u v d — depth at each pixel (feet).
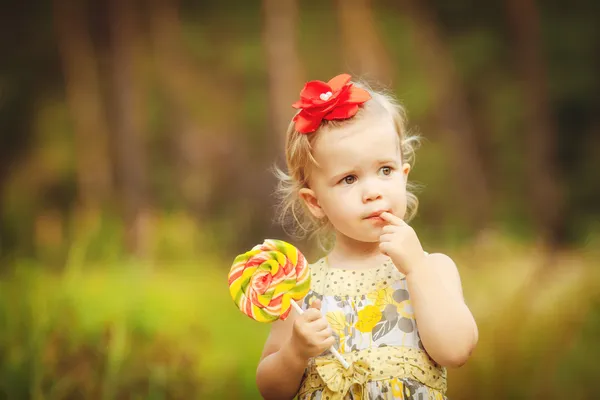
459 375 18.21
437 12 75.82
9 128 74.02
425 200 63.26
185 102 72.59
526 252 36.70
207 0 75.82
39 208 65.41
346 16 67.72
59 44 73.97
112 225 46.42
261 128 71.61
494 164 69.51
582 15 74.08
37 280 23.38
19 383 15.47
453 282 9.15
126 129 65.92
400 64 72.28
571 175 69.87
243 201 63.67
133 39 71.77
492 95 72.28
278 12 62.95
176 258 44.88
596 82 72.54
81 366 15.93
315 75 71.41
